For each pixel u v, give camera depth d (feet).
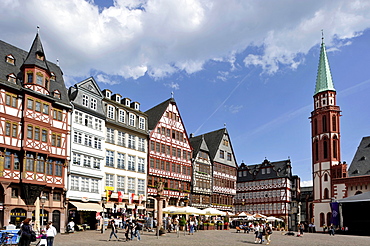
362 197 183.21
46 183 124.16
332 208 212.02
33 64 124.36
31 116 121.90
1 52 124.67
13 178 115.85
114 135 157.79
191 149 202.90
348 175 221.66
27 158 119.65
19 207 116.98
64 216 130.31
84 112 143.84
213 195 215.72
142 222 142.61
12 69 124.06
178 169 191.62
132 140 167.22
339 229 194.39
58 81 139.64
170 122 191.21
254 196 289.12
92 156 145.28
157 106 196.95
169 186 184.85
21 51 134.31
